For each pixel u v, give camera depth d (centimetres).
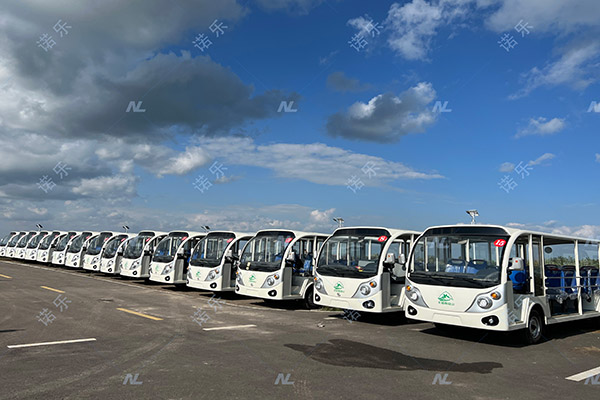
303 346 798
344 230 1178
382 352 775
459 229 934
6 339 784
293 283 1345
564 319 998
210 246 1572
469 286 862
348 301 1097
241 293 1379
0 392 512
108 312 1109
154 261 1798
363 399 522
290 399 513
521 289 943
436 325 1091
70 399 495
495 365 714
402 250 1266
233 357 700
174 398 506
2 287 1546
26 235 3136
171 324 979
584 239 1102
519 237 932
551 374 669
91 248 2384
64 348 730
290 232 1365
